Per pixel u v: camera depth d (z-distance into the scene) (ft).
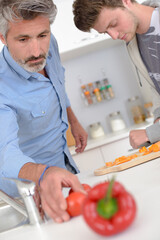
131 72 10.61
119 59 10.62
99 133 10.04
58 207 2.26
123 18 4.76
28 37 3.89
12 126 4.04
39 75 4.90
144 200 2.23
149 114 9.96
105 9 4.65
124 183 3.03
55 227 2.22
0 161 3.47
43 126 5.10
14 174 3.20
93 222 1.65
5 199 2.55
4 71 4.67
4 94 4.57
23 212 2.57
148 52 5.32
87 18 4.75
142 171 3.40
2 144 3.74
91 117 10.63
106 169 4.03
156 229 1.63
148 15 4.97
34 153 5.24
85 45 9.32
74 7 4.92
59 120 5.49
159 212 1.88
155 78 5.54
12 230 2.51
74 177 2.62
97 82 10.46
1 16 3.76
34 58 4.09
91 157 8.64
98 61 10.64
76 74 10.62
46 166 3.00
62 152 5.67
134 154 4.47
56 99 5.32
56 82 5.31
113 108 10.66
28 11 3.62
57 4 9.22
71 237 1.89
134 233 1.67
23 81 4.78
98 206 1.64
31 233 2.25
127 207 1.64
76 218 2.28
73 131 6.64
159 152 4.00
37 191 2.53
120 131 9.67
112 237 1.69
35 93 4.89
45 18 3.85
